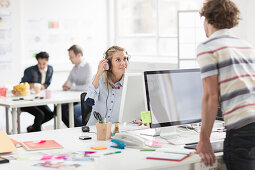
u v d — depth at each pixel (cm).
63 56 814
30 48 782
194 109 276
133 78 295
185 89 274
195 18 532
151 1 800
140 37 816
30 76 562
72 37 821
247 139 206
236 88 208
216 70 210
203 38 534
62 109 535
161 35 771
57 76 803
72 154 227
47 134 284
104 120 269
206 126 212
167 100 269
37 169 199
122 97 292
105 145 250
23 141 262
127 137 247
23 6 769
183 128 300
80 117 532
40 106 547
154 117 264
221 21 217
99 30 849
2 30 753
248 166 207
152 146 245
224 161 219
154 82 266
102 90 311
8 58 761
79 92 549
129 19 845
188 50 539
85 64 568
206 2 222
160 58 772
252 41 488
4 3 750
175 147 243
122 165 204
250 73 214
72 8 817
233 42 217
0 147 230
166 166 205
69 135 280
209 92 211
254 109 207
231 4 219
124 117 297
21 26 767
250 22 488
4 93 499
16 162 212
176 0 752
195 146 239
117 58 304
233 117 208
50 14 796
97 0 842
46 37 796
